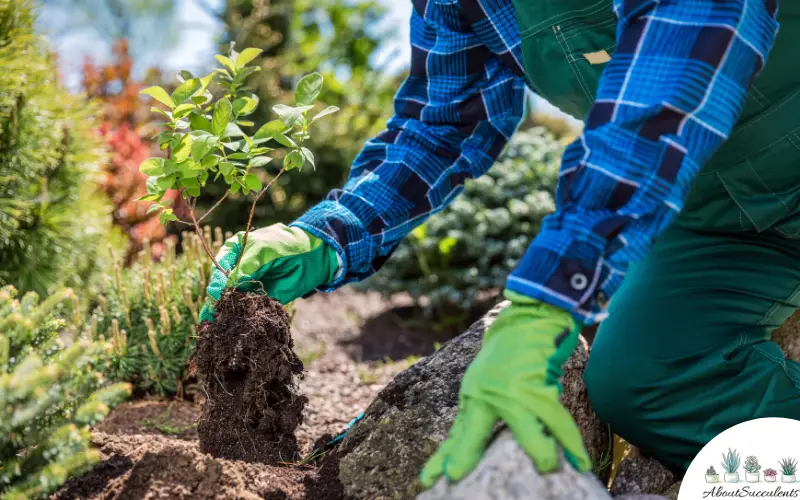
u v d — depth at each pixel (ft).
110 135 12.28
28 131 7.88
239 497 4.35
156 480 4.45
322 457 5.32
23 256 8.14
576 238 3.72
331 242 5.27
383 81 21.06
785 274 5.34
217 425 5.21
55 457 3.91
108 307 7.92
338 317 12.66
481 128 5.84
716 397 4.97
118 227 10.55
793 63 4.49
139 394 7.55
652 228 3.76
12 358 4.14
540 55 5.17
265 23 20.63
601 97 3.93
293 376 5.40
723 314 5.20
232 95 5.18
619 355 5.19
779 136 4.74
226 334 5.06
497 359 3.67
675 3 3.90
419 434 4.84
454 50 5.51
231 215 16.15
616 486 5.03
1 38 7.75
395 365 9.65
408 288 11.60
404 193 5.57
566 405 5.31
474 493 3.62
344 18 23.86
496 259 12.03
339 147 17.17
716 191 5.20
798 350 5.94
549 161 12.69
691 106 3.71
